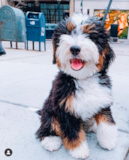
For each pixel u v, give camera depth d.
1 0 16.23
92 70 1.70
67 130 1.66
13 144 1.87
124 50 8.53
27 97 3.02
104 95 1.68
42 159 1.67
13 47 9.59
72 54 1.54
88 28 1.65
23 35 8.62
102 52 1.69
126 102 2.77
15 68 4.87
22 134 2.04
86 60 1.60
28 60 5.95
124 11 19.17
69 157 1.69
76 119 1.66
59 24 1.84
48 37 16.39
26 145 1.86
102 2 18.52
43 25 8.24
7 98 2.98
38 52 7.87
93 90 1.67
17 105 2.73
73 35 1.64
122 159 1.65
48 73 4.39
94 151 1.75
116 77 4.02
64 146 1.79
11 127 2.17
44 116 1.90
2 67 4.95
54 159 1.67
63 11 23.22
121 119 2.30
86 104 1.63
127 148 1.79
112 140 1.76
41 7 23.05
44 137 1.87
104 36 1.70
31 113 2.49
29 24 8.13
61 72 1.83
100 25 1.72
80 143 1.67
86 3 18.48
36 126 2.19
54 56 1.90
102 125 1.77
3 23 8.57
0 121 2.29
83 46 1.53
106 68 1.81
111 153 1.72
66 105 1.62
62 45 1.62
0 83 3.68
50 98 1.81
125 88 3.35
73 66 1.63
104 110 1.76
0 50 6.78
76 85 1.68
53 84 1.84
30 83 3.68
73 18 1.82
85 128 2.01
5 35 8.73
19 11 8.52
